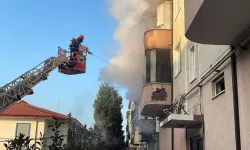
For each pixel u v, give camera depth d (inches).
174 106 571.5
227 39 304.3
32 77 896.3
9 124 968.9
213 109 365.4
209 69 385.4
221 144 337.4
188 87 490.9
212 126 366.6
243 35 289.6
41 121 971.9
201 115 404.5
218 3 240.2
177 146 546.9
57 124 238.8
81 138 481.1
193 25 278.1
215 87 374.9
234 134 304.3
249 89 281.4
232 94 311.3
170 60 620.4
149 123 936.3
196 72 448.1
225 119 328.5
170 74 614.5
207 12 254.4
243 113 291.9
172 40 627.8
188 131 474.9
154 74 615.8
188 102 486.0
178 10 592.4
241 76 297.7
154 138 832.9
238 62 304.5
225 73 333.4
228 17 261.3
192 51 492.4
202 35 297.1
